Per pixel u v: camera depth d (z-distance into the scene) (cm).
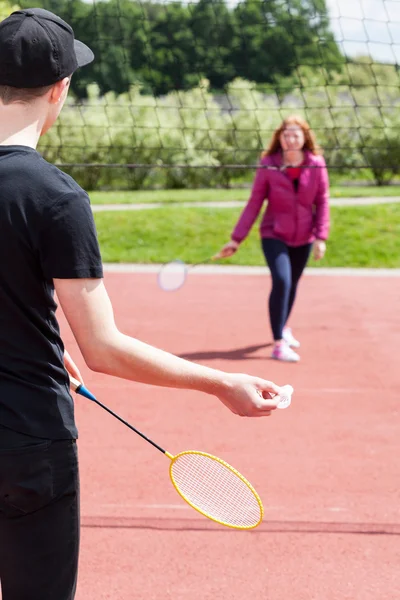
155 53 2069
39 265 219
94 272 220
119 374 229
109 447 534
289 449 536
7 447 219
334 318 929
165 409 612
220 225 1446
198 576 380
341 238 1370
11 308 219
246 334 854
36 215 215
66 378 232
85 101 2055
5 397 220
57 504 229
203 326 888
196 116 2022
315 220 750
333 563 392
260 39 2003
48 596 232
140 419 591
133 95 2045
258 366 735
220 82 2089
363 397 648
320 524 430
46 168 221
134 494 464
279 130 727
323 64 1110
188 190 1883
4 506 226
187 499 289
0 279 218
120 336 227
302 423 586
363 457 524
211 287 1102
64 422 226
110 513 439
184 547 405
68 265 216
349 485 480
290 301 773
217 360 755
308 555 399
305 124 725
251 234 1414
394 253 1320
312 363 748
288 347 757
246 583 375
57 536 230
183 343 817
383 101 2062
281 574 383
